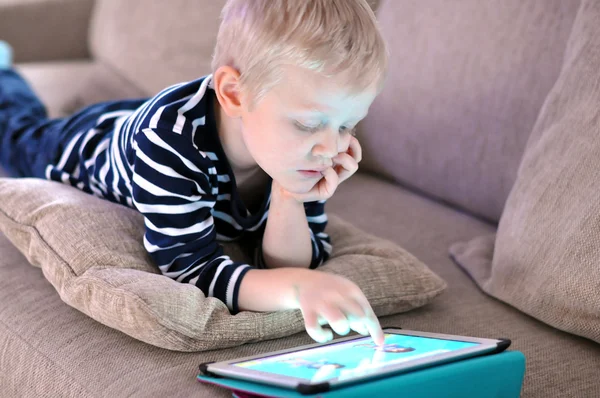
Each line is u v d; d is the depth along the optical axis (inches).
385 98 56.6
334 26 32.2
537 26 47.8
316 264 41.5
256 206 44.6
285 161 34.3
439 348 30.6
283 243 39.9
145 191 38.0
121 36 78.3
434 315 40.2
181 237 37.9
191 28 70.7
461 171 52.3
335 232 46.2
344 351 31.7
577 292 37.1
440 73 52.7
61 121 55.8
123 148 43.1
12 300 39.5
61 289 37.5
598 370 35.9
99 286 35.1
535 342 37.9
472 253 46.3
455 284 44.3
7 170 60.8
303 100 32.4
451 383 28.0
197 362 33.4
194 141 38.6
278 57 32.4
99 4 85.2
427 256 47.7
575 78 41.9
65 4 85.1
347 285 33.4
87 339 35.3
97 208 41.6
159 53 73.0
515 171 48.4
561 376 35.2
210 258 38.2
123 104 53.7
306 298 33.2
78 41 86.8
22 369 35.5
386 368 27.4
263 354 32.6
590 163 38.8
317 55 31.7
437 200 56.4
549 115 43.3
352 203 55.0
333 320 31.8
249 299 36.1
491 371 29.0
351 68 32.0
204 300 35.4
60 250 38.5
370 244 43.6
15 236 41.9
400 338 33.7
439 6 54.0
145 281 35.1
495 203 50.7
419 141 54.6
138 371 32.6
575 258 37.6
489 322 39.8
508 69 48.6
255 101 33.8
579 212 38.2
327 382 25.9
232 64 35.4
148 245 38.5
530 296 39.5
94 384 32.4
